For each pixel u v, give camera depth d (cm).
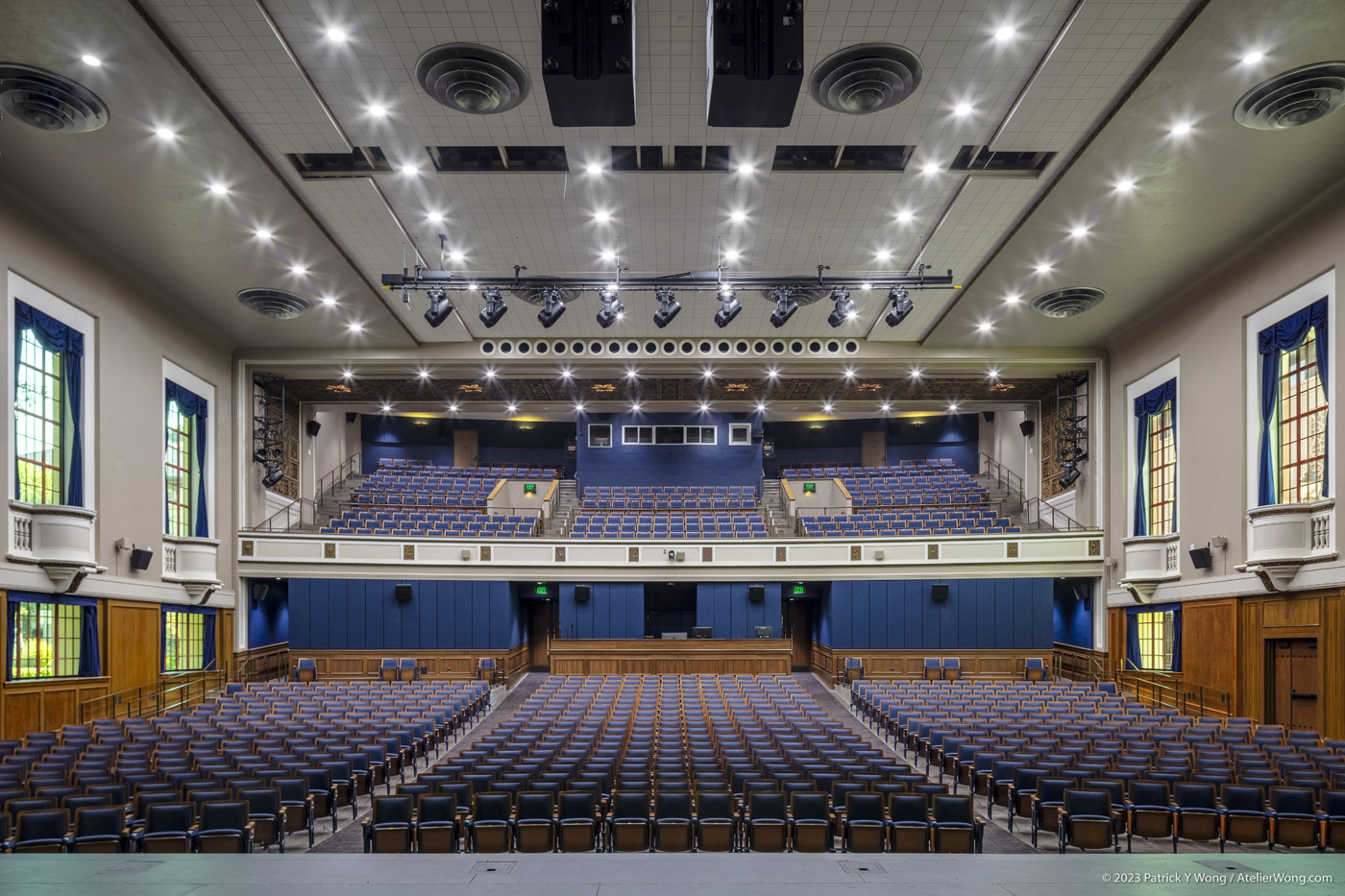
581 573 2275
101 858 477
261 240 1481
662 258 1573
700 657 2159
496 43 981
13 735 1270
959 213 1388
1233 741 1206
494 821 785
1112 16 925
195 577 1792
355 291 1733
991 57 1003
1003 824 990
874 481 3003
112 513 1555
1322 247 1329
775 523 2706
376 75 1038
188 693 1800
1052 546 2153
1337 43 954
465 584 2261
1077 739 1166
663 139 1179
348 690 1738
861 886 424
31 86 1011
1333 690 1294
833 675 2248
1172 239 1482
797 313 1883
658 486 3033
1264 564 1375
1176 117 1107
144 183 1280
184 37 961
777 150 1221
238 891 416
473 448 3503
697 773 983
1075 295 1736
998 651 2208
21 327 1319
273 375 2211
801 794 812
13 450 1302
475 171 1261
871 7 919
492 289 1440
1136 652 1970
